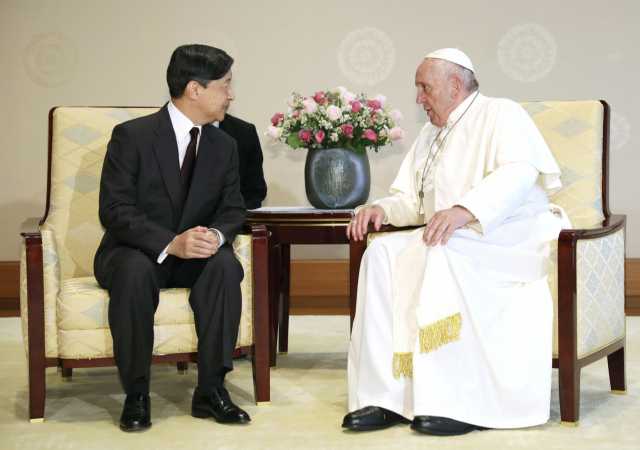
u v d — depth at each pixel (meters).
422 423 2.03
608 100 4.41
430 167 2.62
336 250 4.58
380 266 2.28
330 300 4.53
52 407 2.42
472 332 2.13
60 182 2.79
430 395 2.07
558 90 4.42
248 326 2.39
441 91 2.54
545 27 4.39
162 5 4.45
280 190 4.53
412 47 4.45
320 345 3.51
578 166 2.75
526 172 2.32
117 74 4.48
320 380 2.76
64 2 4.45
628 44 4.37
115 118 2.87
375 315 2.24
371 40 4.46
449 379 2.10
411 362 2.15
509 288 2.25
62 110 2.85
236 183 2.59
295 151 4.50
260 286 2.37
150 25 4.46
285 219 2.80
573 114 2.80
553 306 2.20
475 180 2.40
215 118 2.51
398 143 4.50
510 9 4.40
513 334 2.17
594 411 2.29
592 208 2.72
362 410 2.12
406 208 2.68
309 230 2.81
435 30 4.44
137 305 2.16
